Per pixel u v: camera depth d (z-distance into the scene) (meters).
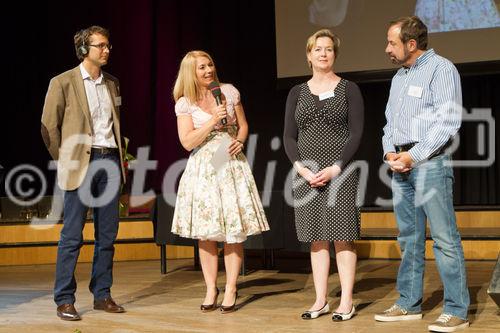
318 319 3.39
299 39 6.97
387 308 3.62
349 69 6.79
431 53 3.20
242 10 7.34
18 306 3.96
